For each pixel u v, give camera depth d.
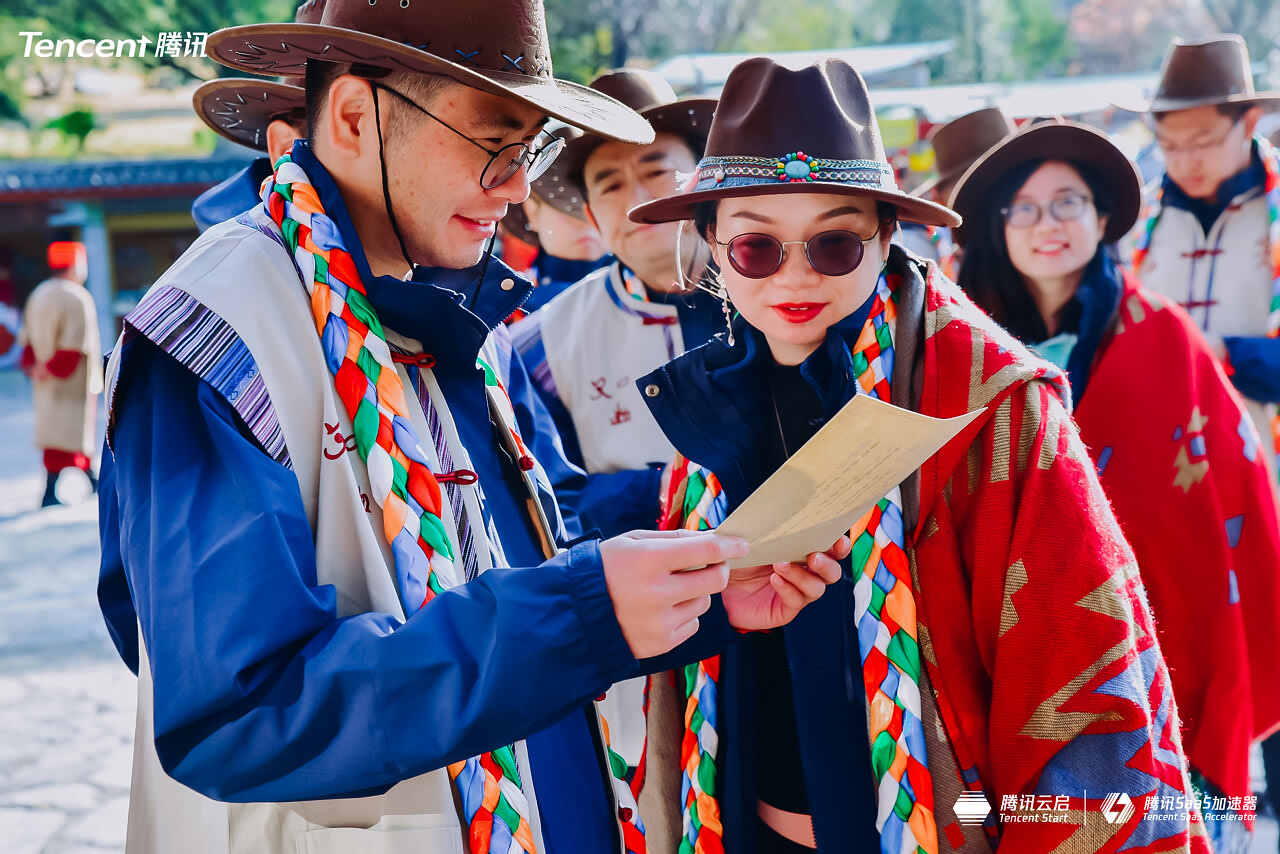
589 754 1.70
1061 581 1.51
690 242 2.91
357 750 1.20
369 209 1.56
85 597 6.72
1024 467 1.56
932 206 1.61
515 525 1.70
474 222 1.58
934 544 1.60
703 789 1.82
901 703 1.58
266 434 1.35
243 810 1.43
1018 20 31.69
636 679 2.05
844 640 1.69
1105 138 3.02
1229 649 2.84
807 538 1.39
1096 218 3.12
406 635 1.22
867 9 31.09
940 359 1.63
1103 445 2.93
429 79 1.48
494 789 1.43
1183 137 3.72
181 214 22.06
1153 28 31.58
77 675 5.35
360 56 1.45
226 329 1.37
